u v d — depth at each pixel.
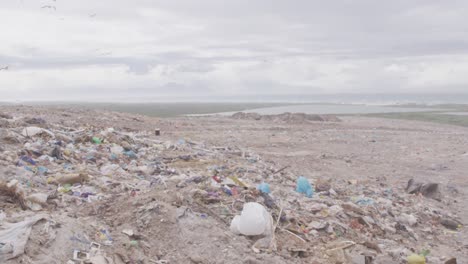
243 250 6.68
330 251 7.28
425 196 13.13
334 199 11.30
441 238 9.47
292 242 7.50
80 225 6.61
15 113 21.25
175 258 6.34
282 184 12.28
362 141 25.42
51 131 14.57
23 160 10.05
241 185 10.04
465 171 17.28
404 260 7.50
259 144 22.30
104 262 5.77
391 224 9.65
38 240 5.74
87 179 9.40
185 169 12.36
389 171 16.95
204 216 7.55
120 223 7.15
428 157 20.36
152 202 7.57
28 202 7.17
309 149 21.64
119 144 14.81
